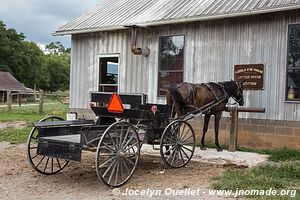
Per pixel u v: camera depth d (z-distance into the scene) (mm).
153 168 8820
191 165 9156
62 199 6512
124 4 16219
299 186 7297
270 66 11062
